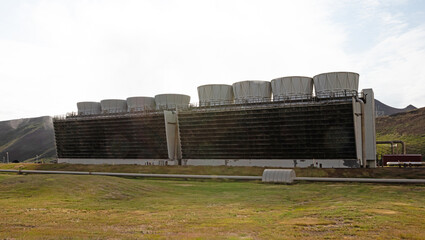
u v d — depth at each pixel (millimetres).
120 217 22344
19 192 31781
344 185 45188
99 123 84875
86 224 19828
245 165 68562
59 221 20719
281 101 67625
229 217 22094
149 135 79250
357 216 20375
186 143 74125
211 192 38156
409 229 16781
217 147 71125
